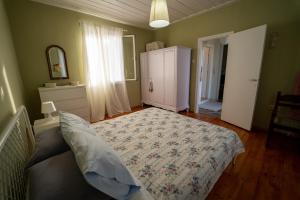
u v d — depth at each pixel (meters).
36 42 2.68
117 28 3.61
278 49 2.40
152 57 3.98
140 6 2.88
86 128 1.19
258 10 2.53
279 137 2.30
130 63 4.23
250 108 2.62
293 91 2.29
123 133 1.60
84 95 2.96
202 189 0.99
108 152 0.77
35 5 2.60
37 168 0.82
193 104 3.96
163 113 2.24
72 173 0.73
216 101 5.12
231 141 1.44
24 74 2.64
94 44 3.28
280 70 2.43
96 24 3.26
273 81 2.52
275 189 1.46
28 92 2.72
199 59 3.58
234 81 2.88
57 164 0.80
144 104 4.75
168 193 0.85
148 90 4.34
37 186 0.68
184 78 3.71
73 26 3.05
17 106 1.82
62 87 2.67
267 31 2.48
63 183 0.68
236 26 2.83
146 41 4.46
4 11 2.11
